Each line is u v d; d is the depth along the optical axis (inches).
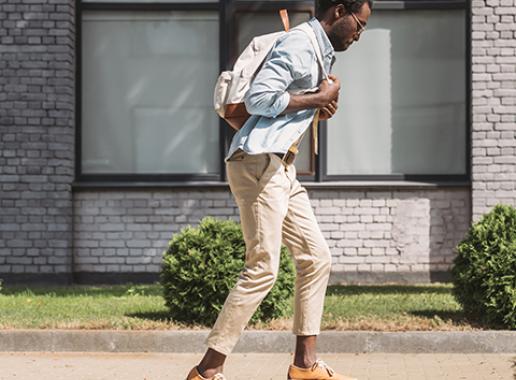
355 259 619.2
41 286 604.7
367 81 634.8
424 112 634.2
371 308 451.5
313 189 621.3
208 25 636.1
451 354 380.8
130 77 639.1
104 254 624.1
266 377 330.3
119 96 637.9
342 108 633.0
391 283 618.2
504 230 412.5
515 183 609.0
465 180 625.9
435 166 633.6
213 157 637.3
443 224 619.8
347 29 270.7
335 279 619.2
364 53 634.8
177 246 417.4
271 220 264.7
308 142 625.9
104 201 623.5
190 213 624.1
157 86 639.1
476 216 610.2
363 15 271.7
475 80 611.2
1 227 614.9
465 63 631.2
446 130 633.6
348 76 634.8
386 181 627.8
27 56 616.1
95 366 353.7
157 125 638.5
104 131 637.9
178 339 386.3
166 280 414.6
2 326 400.2
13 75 616.1
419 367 350.6
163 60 637.9
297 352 281.4
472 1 610.5
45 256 615.5
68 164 617.3
